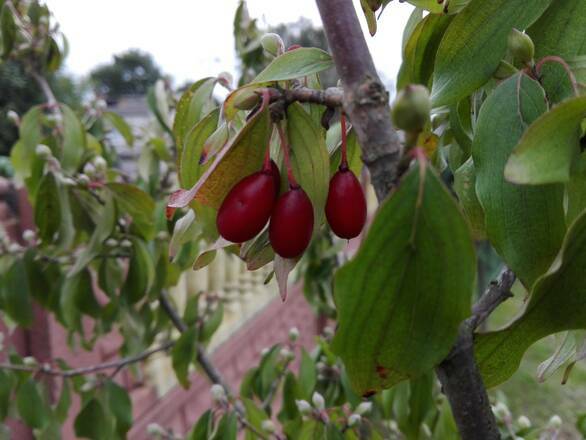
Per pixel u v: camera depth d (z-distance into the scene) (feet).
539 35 0.40
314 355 1.09
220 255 1.82
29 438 1.43
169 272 1.14
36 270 1.03
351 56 0.28
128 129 1.28
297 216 0.34
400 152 0.27
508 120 0.35
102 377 1.08
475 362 0.31
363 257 0.24
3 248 1.06
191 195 0.31
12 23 1.13
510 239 0.33
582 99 0.24
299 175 0.37
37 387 1.02
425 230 0.24
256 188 0.34
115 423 1.07
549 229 0.32
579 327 0.30
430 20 0.44
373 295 0.25
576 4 0.40
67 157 0.96
